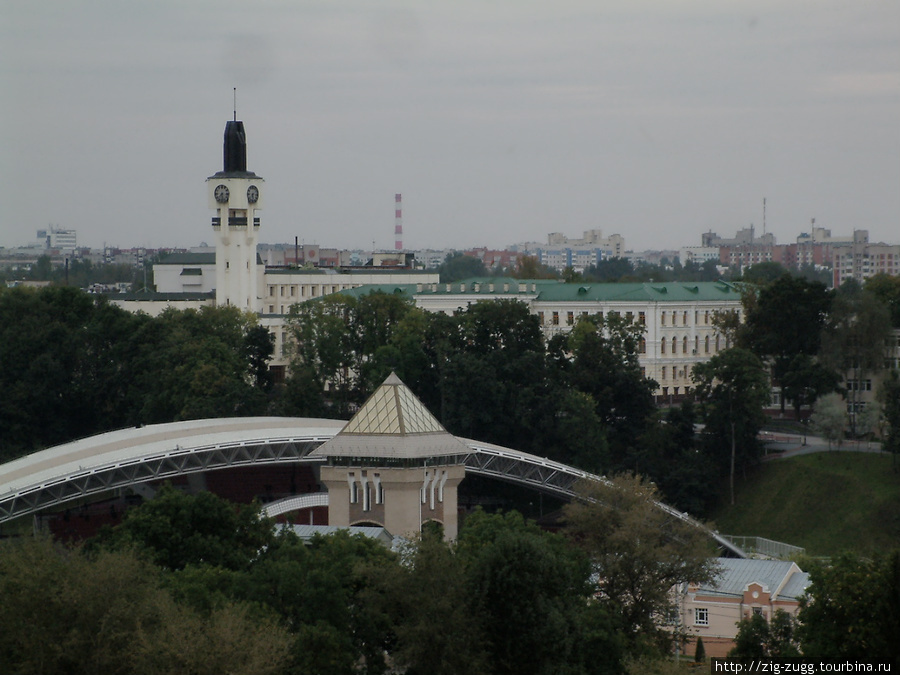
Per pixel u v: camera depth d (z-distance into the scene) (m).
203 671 155.12
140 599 167.38
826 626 190.50
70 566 170.00
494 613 186.62
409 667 183.38
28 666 159.00
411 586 185.12
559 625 186.25
